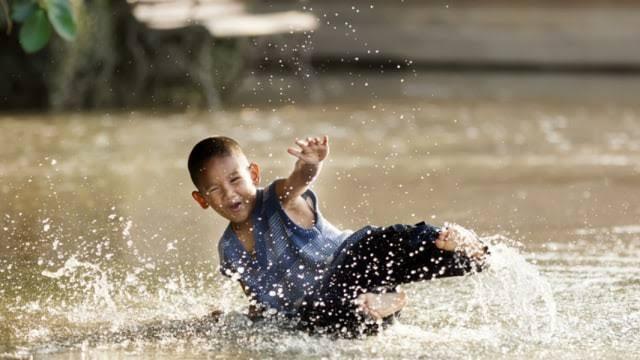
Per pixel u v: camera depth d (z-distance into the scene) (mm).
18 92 36469
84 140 29078
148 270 15578
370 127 31875
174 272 15484
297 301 12945
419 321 13023
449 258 12562
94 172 24031
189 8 40719
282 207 13016
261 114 34844
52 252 16594
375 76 47031
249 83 42250
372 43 50875
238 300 14109
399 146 28219
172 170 24219
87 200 20719
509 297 13930
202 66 37562
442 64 49844
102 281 14945
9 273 15352
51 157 26125
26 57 36219
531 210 19969
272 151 26844
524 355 11664
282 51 44188
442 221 19000
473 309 13516
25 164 25094
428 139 29625
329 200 20797
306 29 39344
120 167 24719
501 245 14133
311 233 13023
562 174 24000
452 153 27156
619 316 13148
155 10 39750
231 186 12969
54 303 13914
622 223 18812
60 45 36125
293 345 12039
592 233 17984
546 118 34438
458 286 14594
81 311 13570
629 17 56531
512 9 57719
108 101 36969
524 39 52781
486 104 38219
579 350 11844
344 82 44344
